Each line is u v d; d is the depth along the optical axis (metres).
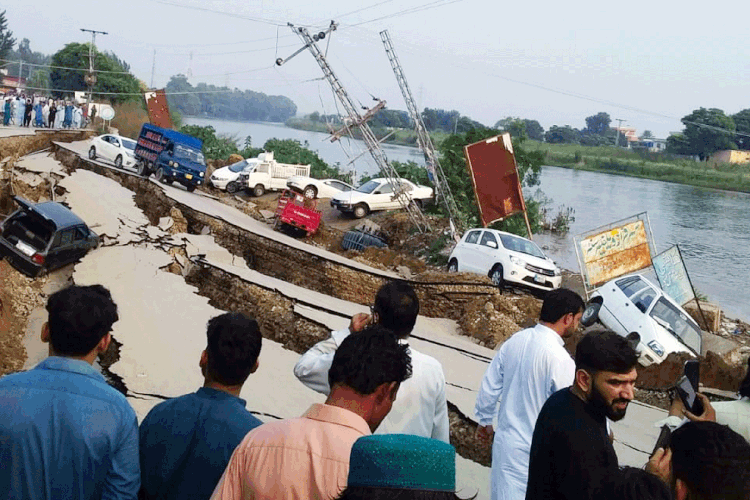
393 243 35.03
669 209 70.31
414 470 2.22
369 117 40.69
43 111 50.25
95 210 24.02
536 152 41.28
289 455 3.09
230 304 17.58
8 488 3.67
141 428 4.16
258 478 3.10
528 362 5.38
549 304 5.50
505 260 23.62
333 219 38.66
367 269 23.66
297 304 16.88
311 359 4.66
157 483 4.02
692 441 2.92
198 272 19.27
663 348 16.80
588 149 130.50
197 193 35.25
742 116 110.56
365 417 3.29
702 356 17.59
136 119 64.19
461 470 8.64
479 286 21.86
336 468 3.04
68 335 3.86
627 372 3.95
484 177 28.72
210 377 4.17
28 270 18.25
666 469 3.48
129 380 10.17
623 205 70.44
